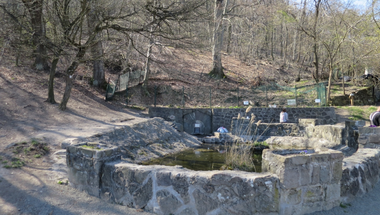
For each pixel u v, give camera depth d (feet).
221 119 50.96
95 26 34.60
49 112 35.29
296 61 109.81
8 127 26.91
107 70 65.72
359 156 16.52
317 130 33.35
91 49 40.60
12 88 39.27
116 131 28.12
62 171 17.22
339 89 71.61
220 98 62.59
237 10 83.35
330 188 12.57
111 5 32.17
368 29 61.72
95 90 52.80
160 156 27.94
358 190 14.19
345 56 65.21
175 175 12.00
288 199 11.44
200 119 50.80
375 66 64.85
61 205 12.71
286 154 12.82
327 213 12.07
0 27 30.86
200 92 63.72
